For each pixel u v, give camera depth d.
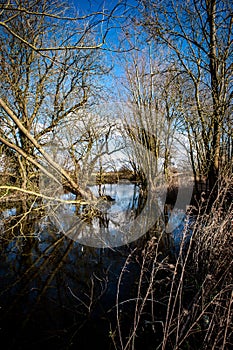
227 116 5.95
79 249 5.04
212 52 6.04
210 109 6.48
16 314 3.04
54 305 3.21
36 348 2.49
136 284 3.53
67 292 3.49
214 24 6.01
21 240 5.41
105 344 2.53
